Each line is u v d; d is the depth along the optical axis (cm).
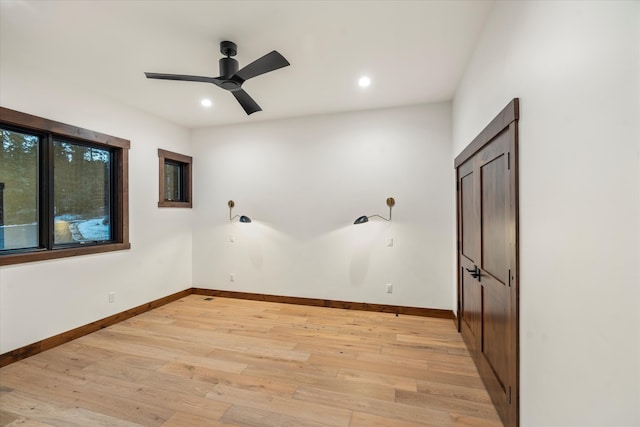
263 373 235
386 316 365
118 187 354
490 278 200
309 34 217
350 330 321
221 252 450
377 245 381
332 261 399
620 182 80
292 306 407
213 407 195
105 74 280
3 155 260
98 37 220
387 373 235
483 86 211
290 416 186
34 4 182
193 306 406
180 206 442
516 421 150
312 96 337
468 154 254
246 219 413
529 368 138
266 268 429
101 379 226
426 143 362
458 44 230
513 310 153
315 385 219
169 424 179
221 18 198
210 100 346
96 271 322
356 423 180
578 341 99
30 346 263
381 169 379
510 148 156
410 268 370
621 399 80
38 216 284
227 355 265
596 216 90
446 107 355
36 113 269
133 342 292
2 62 246
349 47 235
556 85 113
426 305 365
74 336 298
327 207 401
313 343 289
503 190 172
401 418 184
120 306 349
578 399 99
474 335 250
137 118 373
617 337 81
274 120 423
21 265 258
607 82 85
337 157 396
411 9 190
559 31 110
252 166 434
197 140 461
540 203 126
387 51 241
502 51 171
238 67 257
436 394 208
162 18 198
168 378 228
